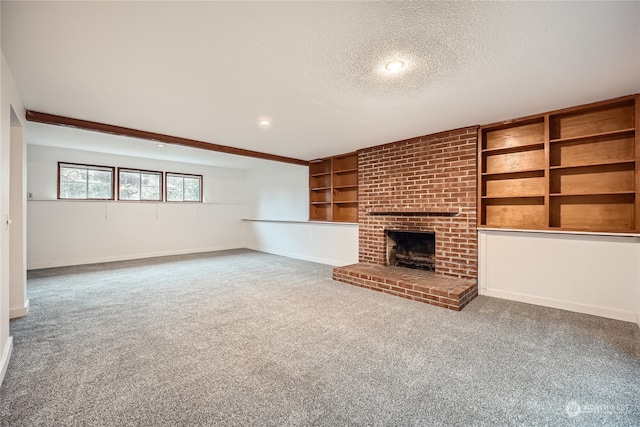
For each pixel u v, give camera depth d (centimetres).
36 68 220
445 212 381
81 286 399
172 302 332
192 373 188
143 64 214
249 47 192
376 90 258
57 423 144
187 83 246
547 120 313
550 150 320
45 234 518
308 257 612
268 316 288
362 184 493
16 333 247
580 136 296
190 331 253
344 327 261
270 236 718
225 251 743
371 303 327
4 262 196
